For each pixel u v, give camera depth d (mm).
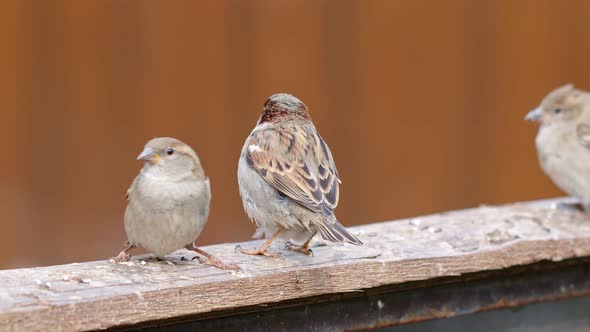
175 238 7305
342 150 13594
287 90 13453
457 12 13867
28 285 6594
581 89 14211
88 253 12836
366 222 13625
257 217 8188
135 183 7285
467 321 9055
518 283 9055
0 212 12633
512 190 14016
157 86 13211
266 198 8039
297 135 8219
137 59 13156
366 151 13641
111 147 13070
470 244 8570
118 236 12938
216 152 13336
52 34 12875
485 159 13969
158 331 6984
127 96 13125
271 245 8375
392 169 13734
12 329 6098
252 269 7324
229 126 13375
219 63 13336
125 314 6516
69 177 12938
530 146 14039
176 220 7230
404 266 7887
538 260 8781
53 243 12812
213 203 13266
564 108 12266
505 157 14000
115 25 13078
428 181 13805
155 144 7227
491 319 9188
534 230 9250
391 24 13688
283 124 8406
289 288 7297
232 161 13359
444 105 13859
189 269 7250
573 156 12039
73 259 12805
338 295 7773
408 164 13758
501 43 13969
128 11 13117
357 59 13625
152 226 7242
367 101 13648
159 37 13203
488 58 13953
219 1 13312
